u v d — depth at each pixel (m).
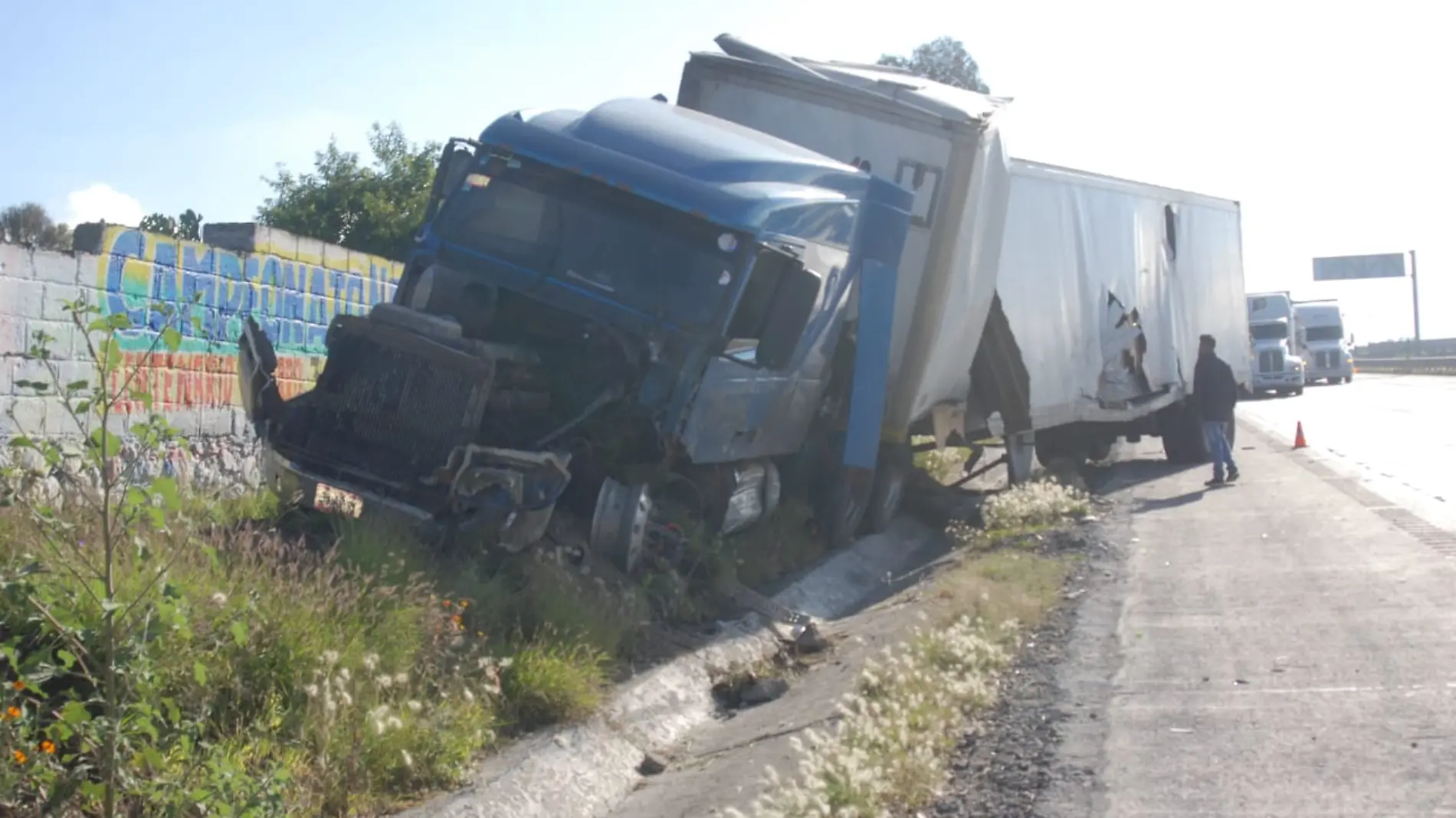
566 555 9.66
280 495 9.20
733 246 10.14
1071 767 6.33
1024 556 12.62
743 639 10.30
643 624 9.45
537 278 10.16
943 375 14.59
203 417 11.90
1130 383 20.41
